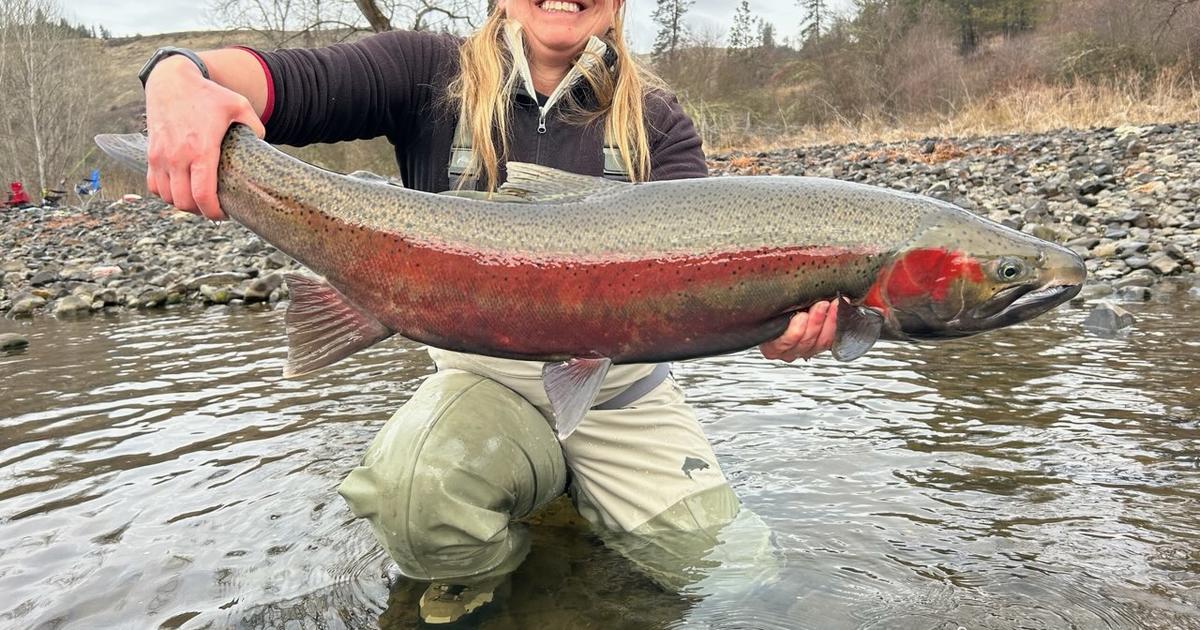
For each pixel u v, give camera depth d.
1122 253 2.71
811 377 1.63
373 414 1.48
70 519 1.07
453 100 1.04
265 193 0.82
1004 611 0.81
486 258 0.82
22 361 2.11
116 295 3.10
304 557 0.96
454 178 1.04
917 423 1.34
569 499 1.14
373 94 0.98
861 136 8.33
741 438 1.30
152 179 0.80
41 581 0.91
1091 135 5.38
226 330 2.45
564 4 1.02
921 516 1.01
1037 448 1.21
